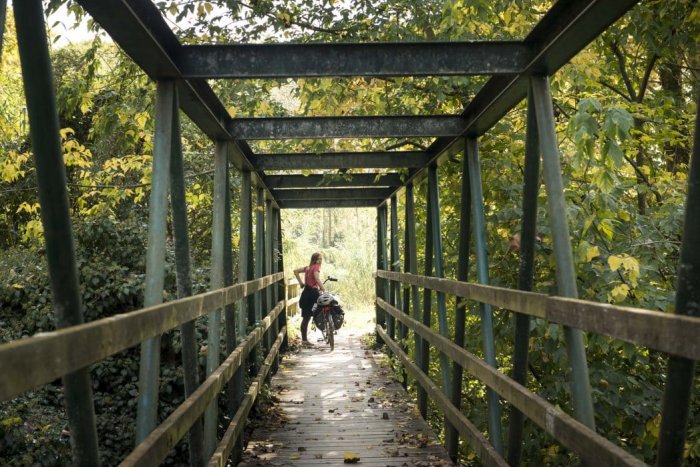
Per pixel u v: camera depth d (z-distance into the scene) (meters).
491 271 6.18
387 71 3.91
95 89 8.12
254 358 7.04
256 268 8.94
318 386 8.57
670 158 6.62
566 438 2.63
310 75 3.91
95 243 7.96
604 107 5.84
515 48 3.86
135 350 6.97
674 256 5.59
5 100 9.94
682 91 7.25
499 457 3.80
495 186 6.34
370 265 23.03
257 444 5.74
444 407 5.30
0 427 5.04
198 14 7.36
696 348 1.73
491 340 4.67
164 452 2.60
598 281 4.96
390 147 8.20
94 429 2.26
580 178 5.53
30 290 7.95
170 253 8.33
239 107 7.72
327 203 12.41
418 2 7.27
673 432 2.04
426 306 6.86
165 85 3.83
